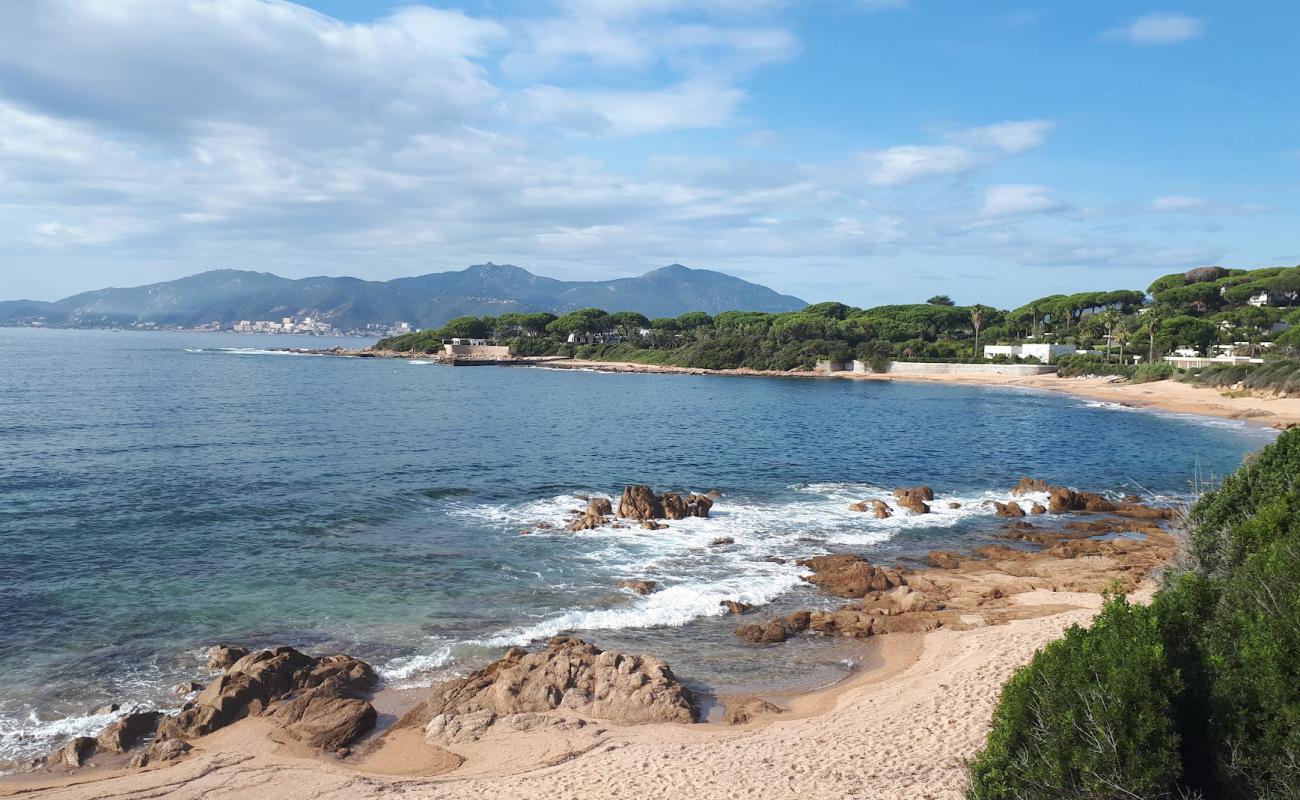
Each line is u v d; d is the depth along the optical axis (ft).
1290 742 29.50
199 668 70.49
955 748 48.85
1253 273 600.80
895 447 218.79
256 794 50.49
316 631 78.95
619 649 75.61
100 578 92.17
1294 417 276.62
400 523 122.83
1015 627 75.92
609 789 47.24
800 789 44.88
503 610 85.20
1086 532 123.13
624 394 399.85
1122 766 30.66
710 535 117.80
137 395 310.24
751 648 76.13
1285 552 39.55
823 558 103.19
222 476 151.84
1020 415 306.35
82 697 64.95
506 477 163.43
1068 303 627.87
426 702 63.52
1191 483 151.23
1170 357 451.12
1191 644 35.32
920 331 631.15
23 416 230.89
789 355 579.07
